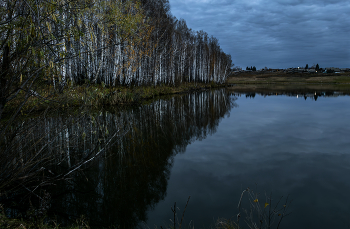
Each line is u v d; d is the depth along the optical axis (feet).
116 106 47.88
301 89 122.72
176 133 28.14
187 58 115.85
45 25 9.59
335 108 49.67
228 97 79.30
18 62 9.61
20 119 11.96
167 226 10.21
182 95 82.58
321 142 24.31
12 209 11.03
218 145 23.49
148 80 78.89
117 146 22.12
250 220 10.53
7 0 9.08
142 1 60.44
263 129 30.63
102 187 14.06
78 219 10.77
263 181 15.06
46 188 13.41
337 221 10.48
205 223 10.37
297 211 11.38
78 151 19.01
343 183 14.69
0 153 11.16
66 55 10.86
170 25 85.35
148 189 13.94
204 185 14.51
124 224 10.52
